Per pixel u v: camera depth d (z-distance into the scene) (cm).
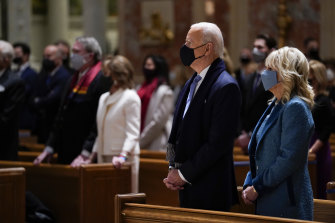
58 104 1291
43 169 1034
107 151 991
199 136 668
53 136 1058
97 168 957
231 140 656
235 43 2467
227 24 2517
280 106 629
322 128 1030
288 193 614
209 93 664
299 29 2370
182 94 703
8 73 1117
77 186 988
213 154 646
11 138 1111
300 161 607
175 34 2595
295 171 616
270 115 634
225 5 2520
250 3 2445
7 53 1109
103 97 1009
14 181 889
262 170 629
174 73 2522
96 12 2734
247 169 952
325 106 1019
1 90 1092
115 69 989
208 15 2536
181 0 2586
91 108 1023
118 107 986
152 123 1256
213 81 667
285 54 628
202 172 657
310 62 1030
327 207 671
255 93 1051
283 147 608
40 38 3969
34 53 3947
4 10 3047
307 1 2353
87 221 950
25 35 3086
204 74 684
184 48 683
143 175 1065
